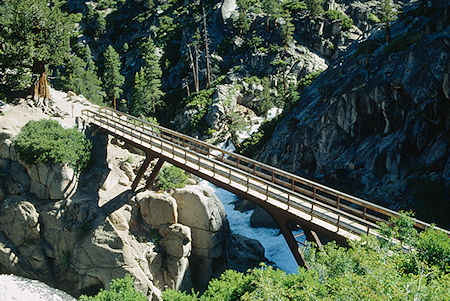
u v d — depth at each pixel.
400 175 32.38
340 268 11.23
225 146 57.09
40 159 27.58
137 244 26.50
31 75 34.00
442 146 30.06
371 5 70.75
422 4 41.41
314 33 67.88
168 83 75.56
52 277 27.59
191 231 27.58
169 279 26.48
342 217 18.58
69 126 32.09
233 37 73.56
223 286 13.72
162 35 87.94
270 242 34.50
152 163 32.81
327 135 40.47
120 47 95.94
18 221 27.78
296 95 51.53
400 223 13.07
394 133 34.25
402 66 34.16
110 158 31.95
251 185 21.03
